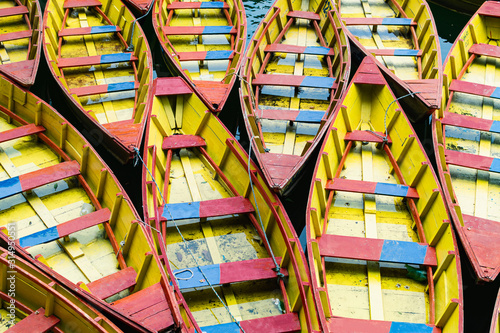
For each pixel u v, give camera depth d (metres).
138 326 7.22
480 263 8.45
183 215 9.52
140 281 8.48
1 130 11.71
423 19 14.05
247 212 9.74
